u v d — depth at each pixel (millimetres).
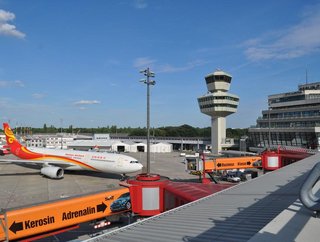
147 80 34312
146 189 25781
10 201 44562
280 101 124562
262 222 11000
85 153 65250
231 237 9547
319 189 13234
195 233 10242
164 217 12820
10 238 18547
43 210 20156
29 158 71188
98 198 23438
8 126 74875
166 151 152250
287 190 16859
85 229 32469
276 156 53281
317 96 111438
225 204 14328
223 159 51875
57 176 63500
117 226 31406
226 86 129750
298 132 103562
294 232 7801
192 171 72125
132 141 181625
